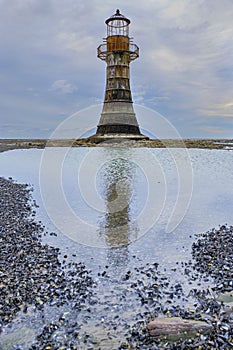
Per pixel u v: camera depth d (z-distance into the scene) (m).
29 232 12.33
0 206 16.02
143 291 7.98
